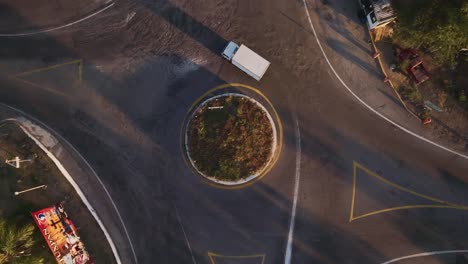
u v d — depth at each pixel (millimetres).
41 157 38656
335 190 39219
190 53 40031
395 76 39281
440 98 39062
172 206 39469
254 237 39188
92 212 39031
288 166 39312
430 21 34281
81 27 40281
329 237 39062
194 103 39781
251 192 39219
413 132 39188
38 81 40250
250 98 39312
